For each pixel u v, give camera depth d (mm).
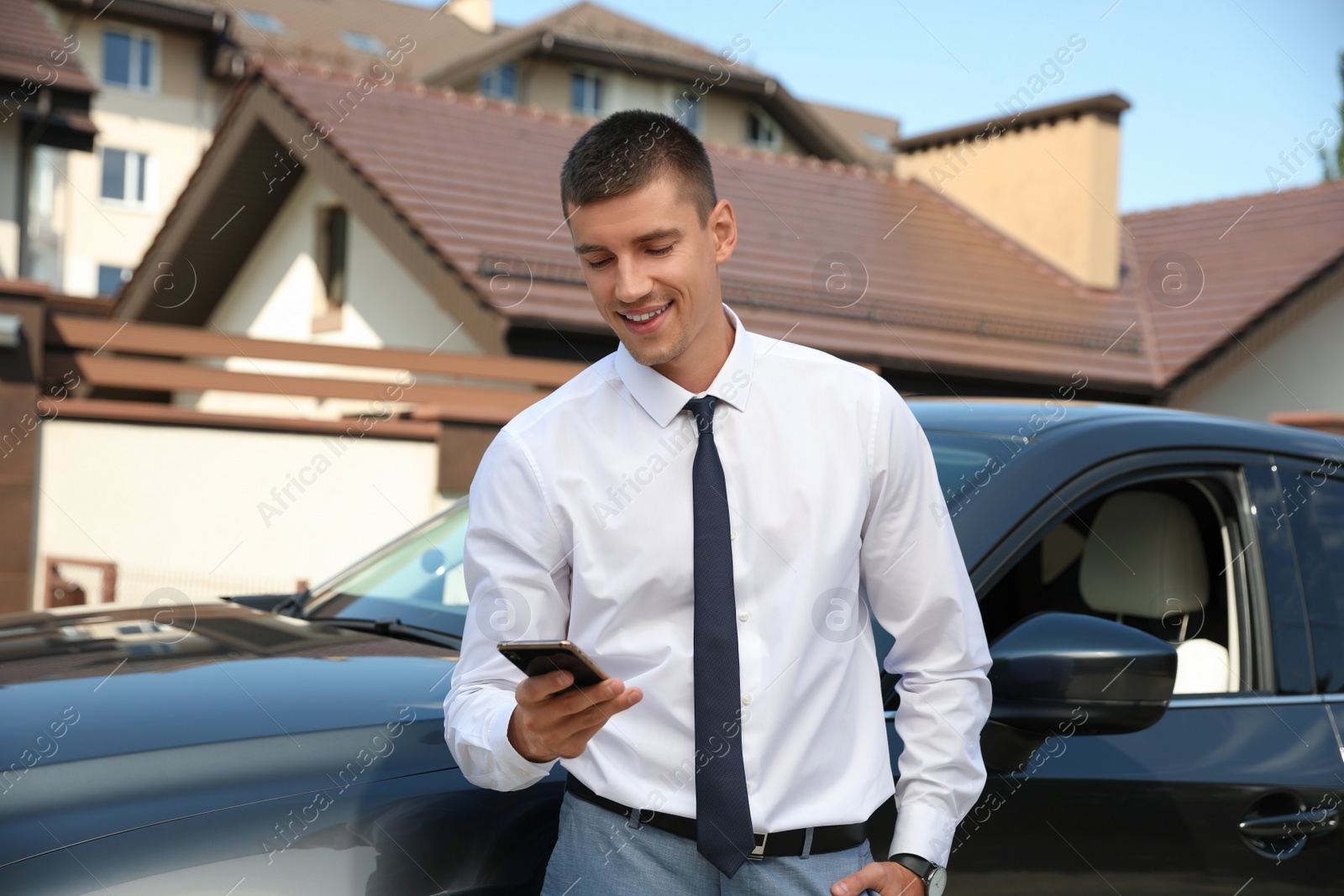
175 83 27125
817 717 1600
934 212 14445
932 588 1692
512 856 1707
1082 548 2287
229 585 7469
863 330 10375
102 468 7125
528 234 9836
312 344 7859
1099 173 13352
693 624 1593
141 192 26750
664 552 1599
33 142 14242
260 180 12109
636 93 28172
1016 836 1934
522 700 1356
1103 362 11336
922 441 1730
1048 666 1885
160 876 1462
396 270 11023
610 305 1580
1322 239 13492
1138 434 2322
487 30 32688
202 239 12961
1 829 1468
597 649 1625
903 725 1725
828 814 1584
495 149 11578
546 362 8703
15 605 6727
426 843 1635
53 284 24078
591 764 1622
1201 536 2416
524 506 1631
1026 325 11609
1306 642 2387
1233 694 2299
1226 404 12961
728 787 1540
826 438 1645
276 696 1858
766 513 1609
